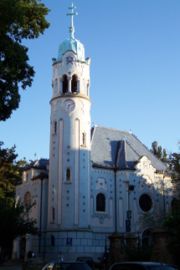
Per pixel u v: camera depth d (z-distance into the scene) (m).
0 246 56.19
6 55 27.06
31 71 30.08
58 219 69.56
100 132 81.56
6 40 27.16
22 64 28.44
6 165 55.41
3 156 54.81
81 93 74.56
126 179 76.06
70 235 68.12
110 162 77.25
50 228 70.75
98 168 74.75
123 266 23.52
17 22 27.66
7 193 57.47
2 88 28.05
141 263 23.12
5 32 27.05
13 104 28.34
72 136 72.06
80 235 68.44
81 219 69.12
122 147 80.19
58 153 72.25
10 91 28.31
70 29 78.88
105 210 73.50
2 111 28.52
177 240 33.25
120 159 78.12
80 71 75.62
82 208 69.62
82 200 69.94
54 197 71.19
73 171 70.69
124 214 74.38
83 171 71.12
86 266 27.72
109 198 74.44
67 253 67.31
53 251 69.25
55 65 76.81
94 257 68.62
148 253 35.91
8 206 54.06
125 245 39.06
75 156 71.25
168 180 80.56
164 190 79.44
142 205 76.75
